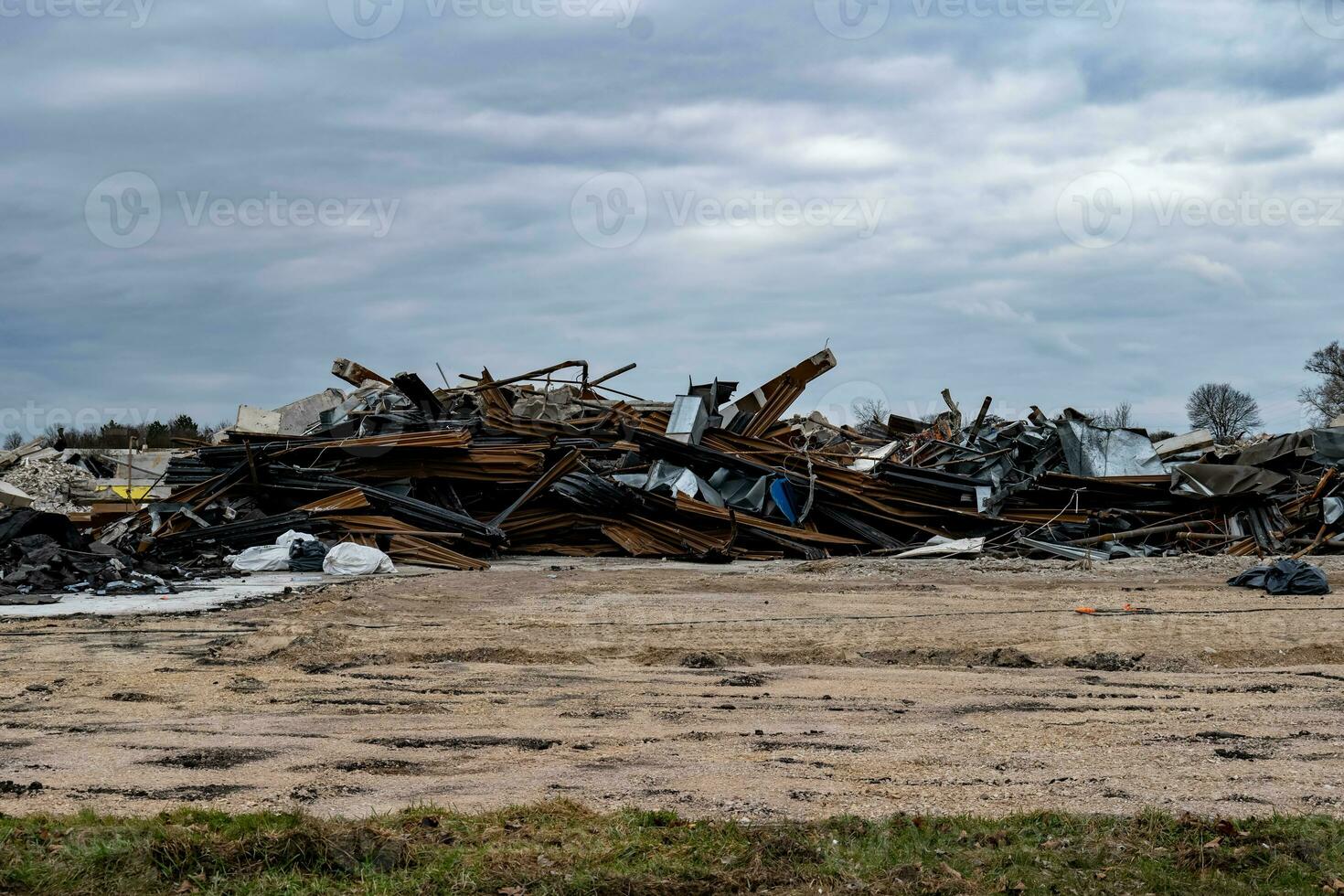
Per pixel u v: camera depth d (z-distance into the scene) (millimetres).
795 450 34750
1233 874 6777
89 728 10898
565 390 39500
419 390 34812
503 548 31578
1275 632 16625
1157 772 9078
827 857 6988
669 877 6711
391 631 17344
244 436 31984
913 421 43938
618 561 30156
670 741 10297
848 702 12094
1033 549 30000
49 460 48531
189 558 27719
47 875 6574
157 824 7289
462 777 9000
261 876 6727
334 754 9773
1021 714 11414
